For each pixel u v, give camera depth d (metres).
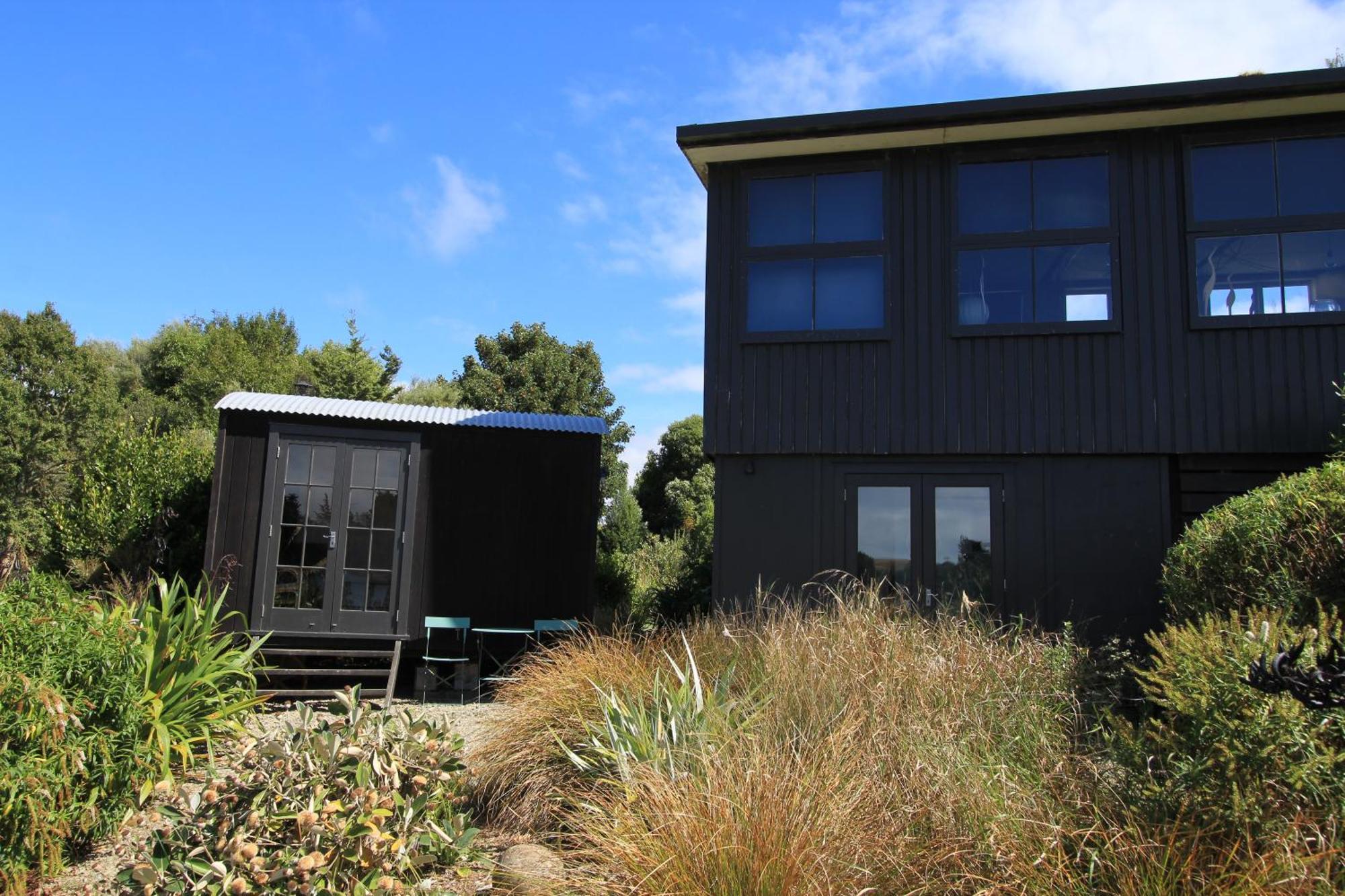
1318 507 4.96
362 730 4.50
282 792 3.86
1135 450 8.22
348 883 3.68
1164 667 3.93
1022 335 8.55
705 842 3.23
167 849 3.71
